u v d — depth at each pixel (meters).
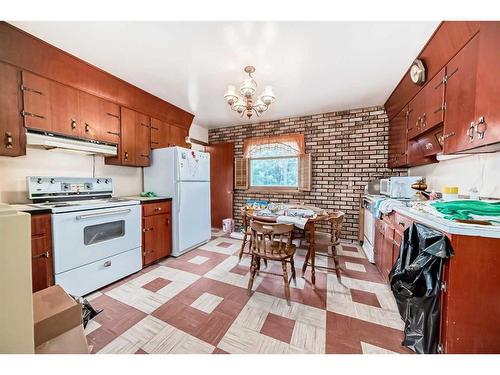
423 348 1.15
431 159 2.21
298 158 3.71
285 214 2.14
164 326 1.45
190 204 2.91
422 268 1.15
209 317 1.54
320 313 1.59
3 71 1.59
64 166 2.23
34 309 1.00
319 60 1.94
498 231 0.99
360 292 1.88
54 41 1.69
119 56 1.90
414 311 1.21
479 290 1.03
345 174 3.43
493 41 1.13
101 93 2.26
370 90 2.61
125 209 2.12
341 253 2.87
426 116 1.91
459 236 1.04
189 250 2.99
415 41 1.65
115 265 2.05
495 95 1.12
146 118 2.85
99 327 1.43
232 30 1.54
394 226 1.86
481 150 1.45
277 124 3.94
